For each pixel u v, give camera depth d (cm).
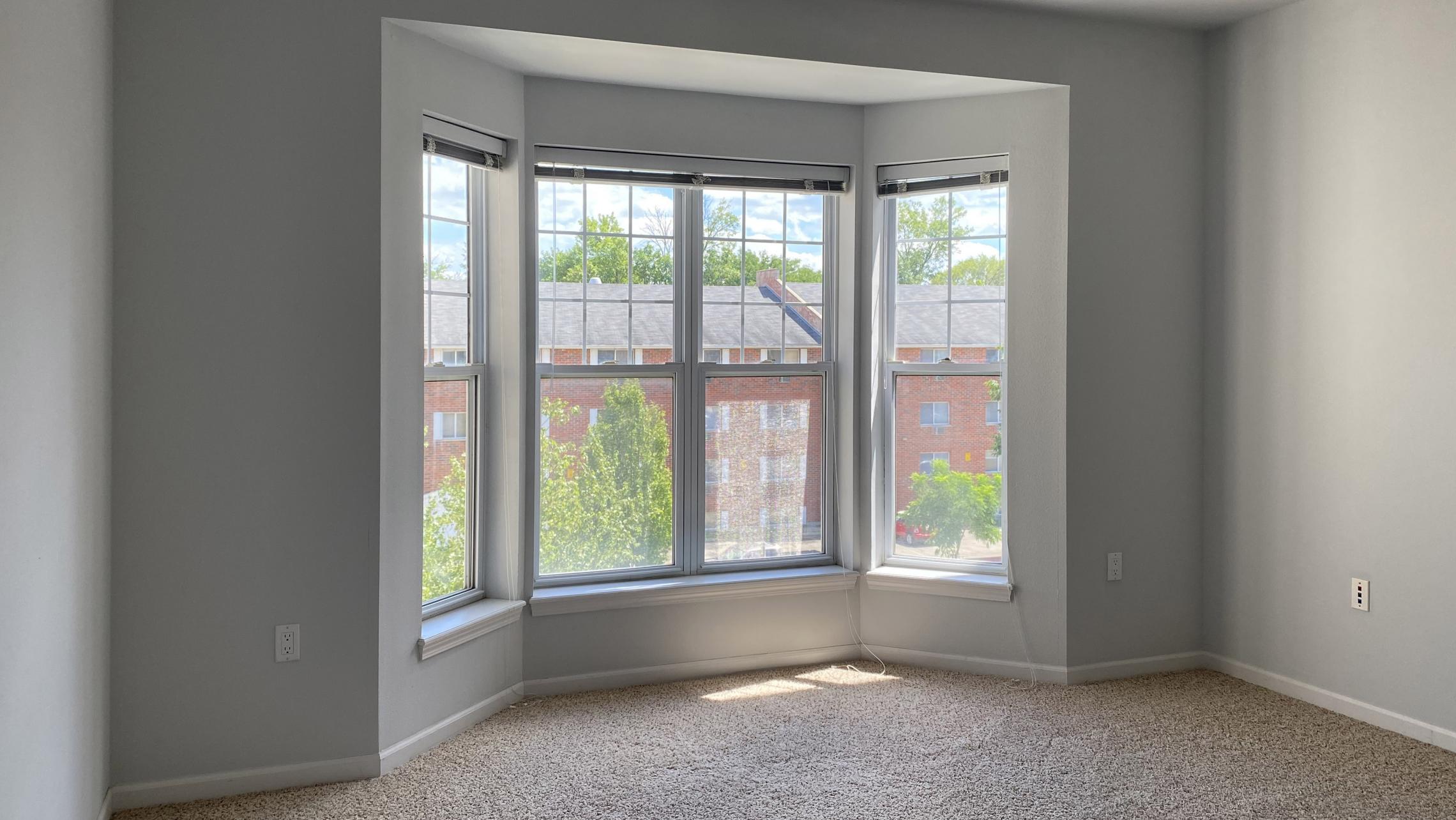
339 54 284
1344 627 342
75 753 226
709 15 326
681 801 274
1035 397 378
